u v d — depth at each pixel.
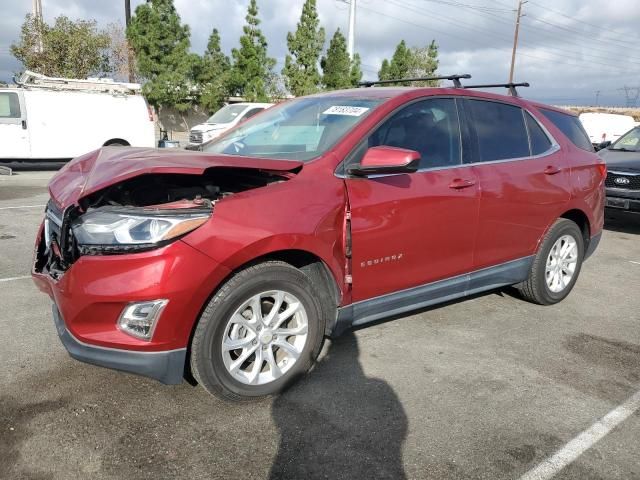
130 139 14.95
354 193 3.29
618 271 6.37
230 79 27.45
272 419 2.95
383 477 2.52
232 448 2.70
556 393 3.34
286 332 3.13
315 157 3.34
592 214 5.08
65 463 2.55
